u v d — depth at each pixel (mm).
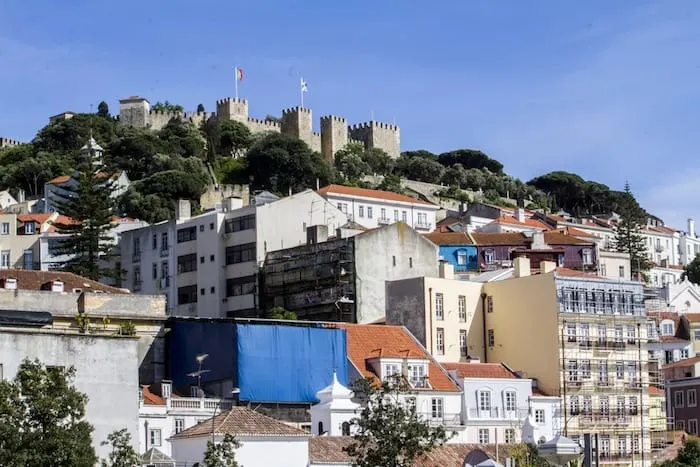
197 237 195875
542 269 155875
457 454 112875
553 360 145500
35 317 107500
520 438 132125
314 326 133875
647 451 151125
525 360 148250
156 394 120875
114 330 117625
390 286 151500
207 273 193125
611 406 148875
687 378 176750
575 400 145375
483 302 153125
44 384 77250
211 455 89062
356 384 104688
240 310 187625
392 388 98875
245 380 125812
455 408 132500
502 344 150750
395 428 94625
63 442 75688
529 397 139625
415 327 148375
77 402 77625
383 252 170375
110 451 88125
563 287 147375
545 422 141125
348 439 108188
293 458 102188
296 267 178500
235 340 126688
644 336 154125
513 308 150125
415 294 148750
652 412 161500
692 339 194875
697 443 145125
